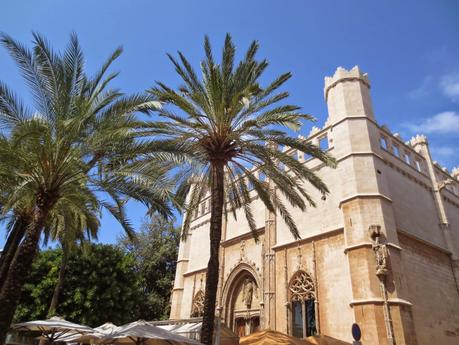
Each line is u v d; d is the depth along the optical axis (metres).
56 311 25.31
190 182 18.59
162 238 46.53
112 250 29.61
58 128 12.44
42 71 12.89
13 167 12.39
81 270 27.30
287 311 22.86
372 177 21.55
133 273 30.06
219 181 15.31
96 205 15.22
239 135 15.28
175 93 14.80
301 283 23.05
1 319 10.43
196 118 15.46
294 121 15.13
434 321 20.30
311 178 15.77
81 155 12.70
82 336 18.17
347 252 20.12
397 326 17.19
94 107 13.55
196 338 17.78
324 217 23.34
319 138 26.44
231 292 28.52
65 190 13.10
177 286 34.94
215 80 14.91
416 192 25.66
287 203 26.73
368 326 17.53
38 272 26.66
